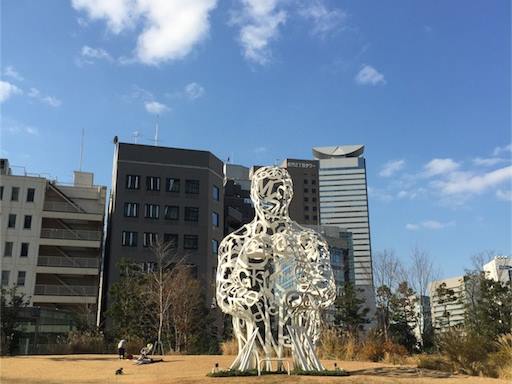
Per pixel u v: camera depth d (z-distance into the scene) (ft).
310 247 62.85
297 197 369.50
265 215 60.49
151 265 188.65
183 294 148.66
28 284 172.96
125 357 86.43
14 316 123.13
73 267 178.40
